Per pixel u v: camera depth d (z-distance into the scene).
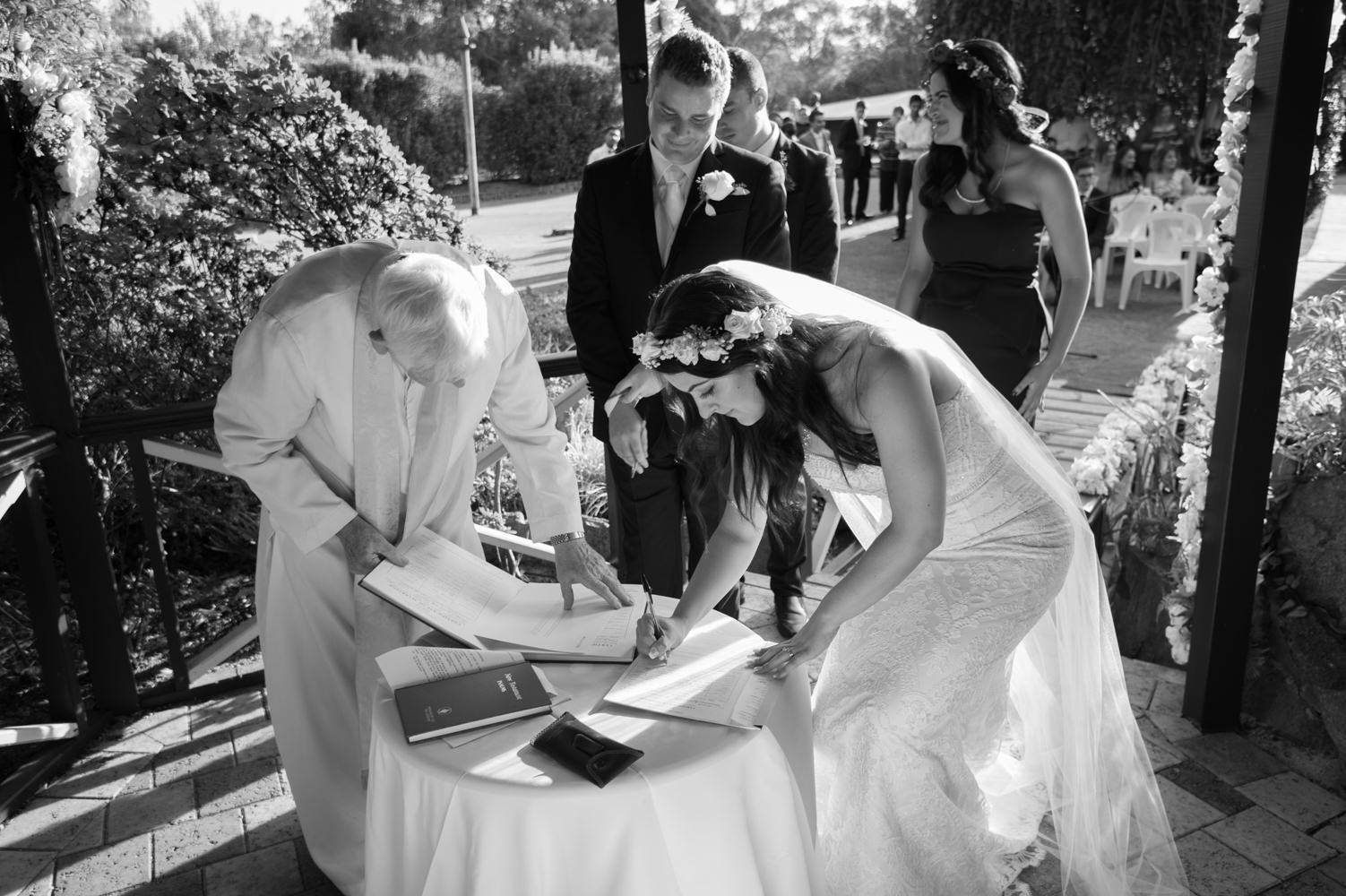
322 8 28.41
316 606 2.31
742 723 1.76
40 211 2.83
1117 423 4.27
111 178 4.02
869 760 2.11
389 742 1.74
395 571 2.11
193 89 4.06
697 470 2.32
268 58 4.20
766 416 1.99
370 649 2.18
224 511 4.47
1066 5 9.19
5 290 2.88
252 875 2.52
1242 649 2.94
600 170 3.03
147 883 2.50
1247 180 2.68
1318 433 3.15
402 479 2.22
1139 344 8.45
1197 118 10.00
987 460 2.19
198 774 2.95
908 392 1.93
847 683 2.19
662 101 2.82
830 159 3.39
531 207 17.67
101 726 3.19
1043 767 2.53
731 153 2.98
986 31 9.60
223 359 4.25
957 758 2.20
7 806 2.76
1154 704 3.15
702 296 1.90
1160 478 4.02
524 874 1.59
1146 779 2.40
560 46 28.80
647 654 2.00
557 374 3.66
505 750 1.69
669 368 1.91
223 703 3.35
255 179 4.23
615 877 1.60
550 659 2.01
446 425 2.20
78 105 2.76
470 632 2.03
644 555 3.18
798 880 1.78
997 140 3.09
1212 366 3.12
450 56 28.50
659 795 1.59
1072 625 2.35
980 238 3.20
